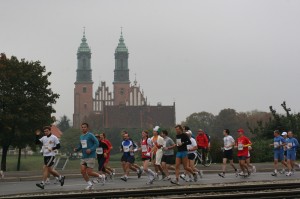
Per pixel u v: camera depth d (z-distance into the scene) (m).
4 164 51.28
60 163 102.69
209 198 13.30
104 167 22.25
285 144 23.44
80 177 24.97
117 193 15.19
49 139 18.45
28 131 50.59
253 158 35.09
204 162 28.84
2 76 49.84
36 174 25.64
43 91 51.91
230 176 23.59
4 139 50.09
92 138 17.20
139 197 14.92
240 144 22.30
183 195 15.12
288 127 39.25
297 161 34.03
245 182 19.72
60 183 19.22
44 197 14.30
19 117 49.56
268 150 35.88
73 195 14.61
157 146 20.98
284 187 16.81
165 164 21.41
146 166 20.52
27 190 17.95
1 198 14.18
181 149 19.06
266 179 21.33
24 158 109.06
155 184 19.81
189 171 19.78
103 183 19.31
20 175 25.09
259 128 40.62
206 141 24.94
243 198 13.51
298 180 20.62
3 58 51.81
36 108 50.78
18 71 50.81
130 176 25.27
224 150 22.92
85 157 17.23
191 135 21.14
